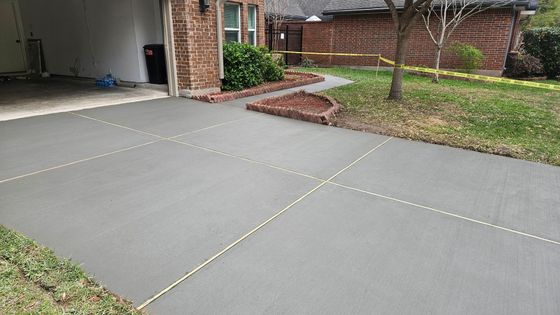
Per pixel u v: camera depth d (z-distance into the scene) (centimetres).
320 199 334
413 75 1315
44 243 251
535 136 548
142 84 898
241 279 223
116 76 957
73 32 1013
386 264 242
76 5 972
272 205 320
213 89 805
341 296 211
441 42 1135
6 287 203
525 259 253
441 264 244
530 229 293
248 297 208
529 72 1298
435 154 467
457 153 473
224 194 338
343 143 501
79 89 881
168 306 199
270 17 1617
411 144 505
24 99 748
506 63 1319
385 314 198
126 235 265
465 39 1305
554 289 223
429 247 263
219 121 596
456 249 262
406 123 601
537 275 236
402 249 259
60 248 246
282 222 291
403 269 237
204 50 767
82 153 436
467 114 670
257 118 620
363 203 329
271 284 219
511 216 313
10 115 605
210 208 310
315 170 403
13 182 351
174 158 427
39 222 279
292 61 1712
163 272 227
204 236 268
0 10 1097
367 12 1462
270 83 940
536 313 202
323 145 490
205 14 751
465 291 218
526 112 697
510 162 445
